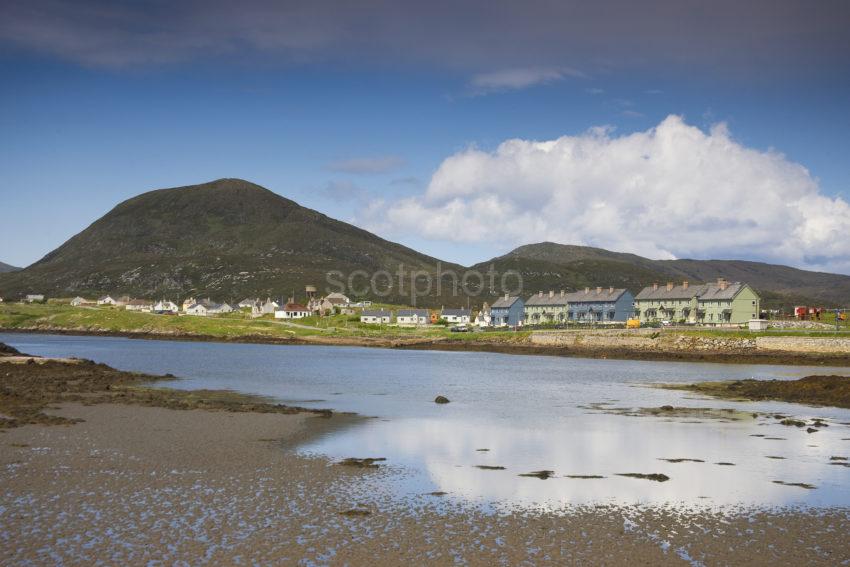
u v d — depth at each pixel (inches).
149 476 1000.9
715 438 1416.1
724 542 770.8
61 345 5088.6
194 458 1126.4
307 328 7470.5
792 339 4042.8
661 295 6441.9
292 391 2230.6
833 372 3169.3
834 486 1026.1
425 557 709.9
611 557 721.0
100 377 2391.7
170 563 676.1
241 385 2397.9
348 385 2463.1
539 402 2009.1
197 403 1755.7
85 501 869.2
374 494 940.6
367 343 6107.3
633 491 985.5
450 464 1142.3
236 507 861.2
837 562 716.7
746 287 5866.1
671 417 1715.1
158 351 4606.3
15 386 1998.0
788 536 793.6
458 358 4323.3
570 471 1107.3
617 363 3836.1
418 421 1606.8
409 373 3048.7
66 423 1417.3
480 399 2076.8
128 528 772.0
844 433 1486.2
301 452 1203.9
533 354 4781.0
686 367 3513.8
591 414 1763.0
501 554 723.4
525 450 1273.4
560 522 834.8
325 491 948.6
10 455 1106.1
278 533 769.6
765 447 1323.8
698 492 984.3
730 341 4266.7
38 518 798.5
